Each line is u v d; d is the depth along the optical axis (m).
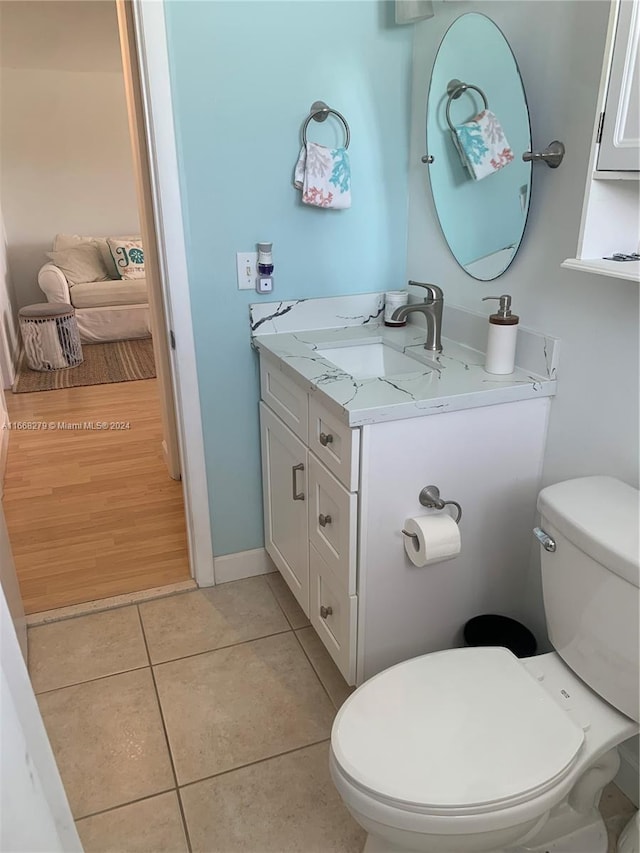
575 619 1.27
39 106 5.31
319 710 1.71
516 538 1.70
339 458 1.48
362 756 1.12
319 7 1.74
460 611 1.71
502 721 1.18
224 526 2.20
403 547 1.55
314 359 1.74
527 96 1.47
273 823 1.42
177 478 3.02
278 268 1.95
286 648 1.94
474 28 1.58
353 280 2.06
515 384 1.51
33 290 5.75
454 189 1.77
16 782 0.70
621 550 1.12
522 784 1.06
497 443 1.56
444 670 1.30
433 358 1.73
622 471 1.39
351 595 1.55
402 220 2.05
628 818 1.43
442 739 1.15
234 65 1.71
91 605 2.13
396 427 1.42
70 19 3.91
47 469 3.12
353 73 1.83
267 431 2.02
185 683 1.81
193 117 1.71
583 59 1.31
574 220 1.40
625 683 1.19
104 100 5.47
